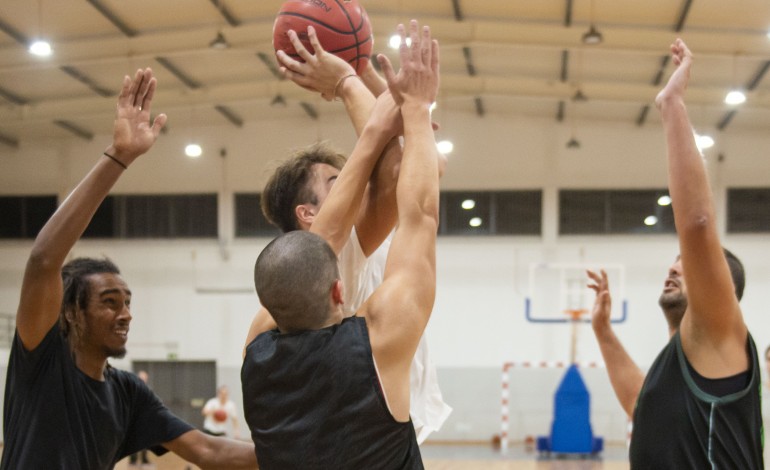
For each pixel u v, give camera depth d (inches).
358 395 73.4
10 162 756.0
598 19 520.7
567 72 622.2
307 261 76.3
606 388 704.4
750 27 507.8
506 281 721.6
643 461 98.2
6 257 747.4
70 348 107.3
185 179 751.1
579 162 723.4
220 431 597.9
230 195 748.0
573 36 532.4
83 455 102.7
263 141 750.5
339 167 101.0
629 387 134.5
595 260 713.0
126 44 553.0
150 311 743.1
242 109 716.7
